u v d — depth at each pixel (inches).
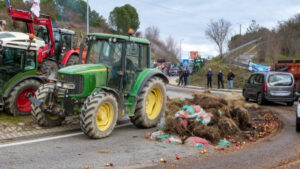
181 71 1118.4
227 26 1531.7
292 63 733.3
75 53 604.7
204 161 220.5
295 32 1396.4
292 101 573.0
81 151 240.7
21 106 360.5
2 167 199.2
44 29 531.2
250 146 267.3
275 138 301.6
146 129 334.6
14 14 477.4
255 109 507.5
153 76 351.9
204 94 375.6
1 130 291.6
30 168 198.7
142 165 209.6
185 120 292.2
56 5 1280.8
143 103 325.1
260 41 1573.6
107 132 285.9
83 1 1370.6
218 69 1370.6
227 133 301.7
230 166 209.9
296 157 233.9
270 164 215.9
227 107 335.3
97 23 1425.9
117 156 229.5
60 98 297.9
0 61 334.3
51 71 518.3
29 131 294.0
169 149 252.2
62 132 303.7
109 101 287.0
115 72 311.7
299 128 331.9
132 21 1595.7
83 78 285.6
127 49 315.6
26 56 367.2
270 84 570.6
